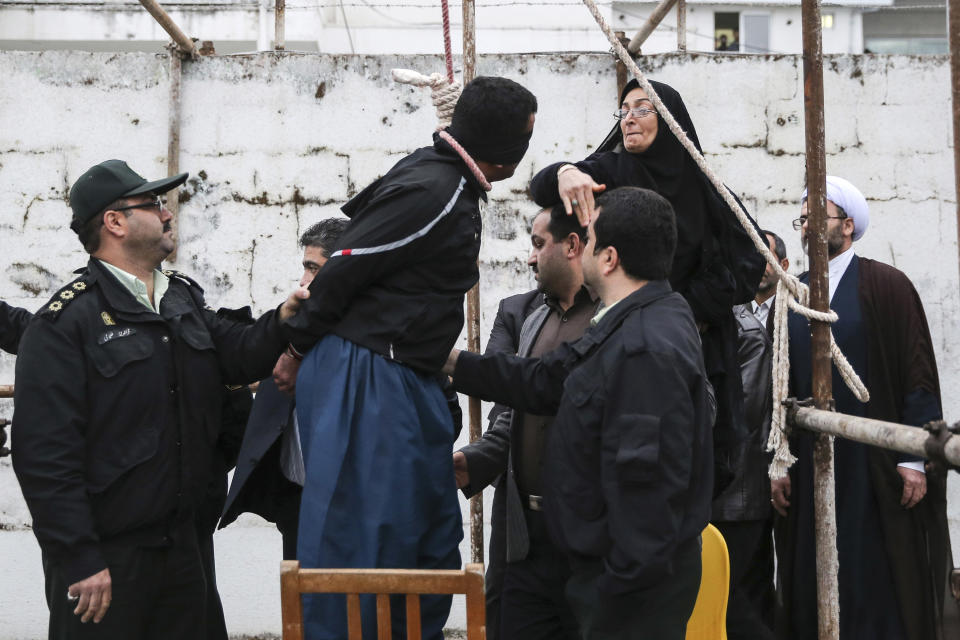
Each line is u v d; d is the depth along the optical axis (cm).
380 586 209
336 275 229
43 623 452
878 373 334
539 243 290
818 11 258
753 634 327
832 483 261
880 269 347
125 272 270
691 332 232
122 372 261
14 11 932
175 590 270
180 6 944
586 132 452
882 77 452
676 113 285
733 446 288
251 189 450
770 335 371
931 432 200
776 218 454
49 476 252
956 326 449
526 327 306
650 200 240
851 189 352
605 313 238
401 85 452
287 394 260
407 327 231
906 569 323
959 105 210
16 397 257
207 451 274
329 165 451
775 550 372
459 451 307
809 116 262
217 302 449
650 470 217
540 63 451
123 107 446
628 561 216
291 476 291
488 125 237
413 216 229
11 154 443
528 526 286
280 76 450
